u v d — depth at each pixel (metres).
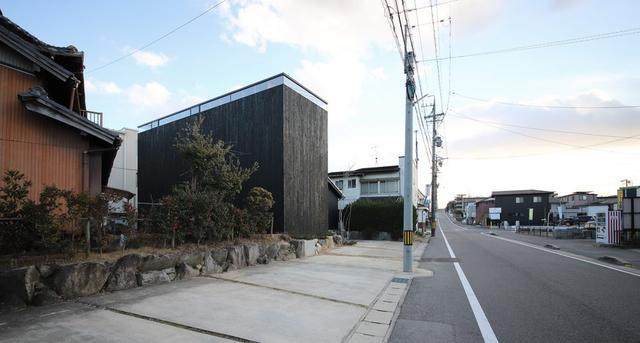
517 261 14.30
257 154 16.38
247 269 10.41
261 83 16.56
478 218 86.50
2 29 7.85
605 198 72.06
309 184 17.81
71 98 10.20
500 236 34.34
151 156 22.55
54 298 6.02
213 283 8.14
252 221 12.58
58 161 8.75
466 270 11.95
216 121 18.39
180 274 8.42
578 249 19.59
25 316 5.34
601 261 14.33
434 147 36.31
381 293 8.25
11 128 8.13
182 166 19.77
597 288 8.79
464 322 6.06
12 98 8.24
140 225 8.97
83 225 7.20
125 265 7.21
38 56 8.44
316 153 18.70
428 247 21.70
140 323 5.23
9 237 6.32
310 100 18.27
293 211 16.17
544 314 6.49
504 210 70.44
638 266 12.77
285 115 15.83
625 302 7.36
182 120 20.33
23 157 8.23
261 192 13.64
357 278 9.90
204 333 5.00
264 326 5.44
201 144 11.18
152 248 8.47
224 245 10.43
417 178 42.50
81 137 9.18
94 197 7.34
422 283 9.66
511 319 6.20
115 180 24.16
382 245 22.23
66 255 6.76
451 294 8.23
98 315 5.50
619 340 5.16
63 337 4.57
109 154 10.52
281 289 7.96
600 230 22.08
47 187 6.77
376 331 5.56
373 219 27.89
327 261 13.23
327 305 6.89
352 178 38.12
